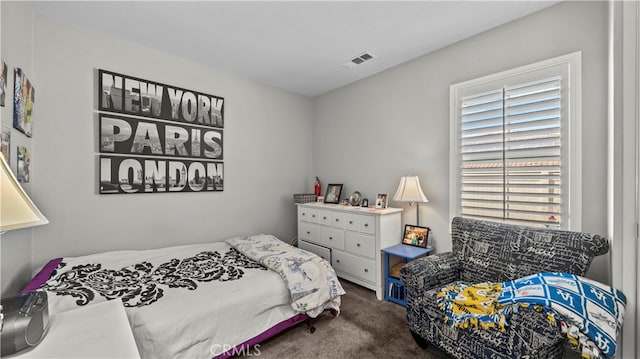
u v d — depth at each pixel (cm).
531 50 215
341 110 379
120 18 222
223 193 326
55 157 222
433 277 188
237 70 326
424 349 188
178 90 288
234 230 337
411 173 296
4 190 75
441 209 271
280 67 317
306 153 417
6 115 159
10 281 172
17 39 180
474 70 247
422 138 288
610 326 120
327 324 219
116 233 253
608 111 178
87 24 230
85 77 236
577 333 119
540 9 209
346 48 271
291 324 199
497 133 231
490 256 192
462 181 254
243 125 345
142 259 230
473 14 215
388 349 188
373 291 286
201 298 166
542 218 208
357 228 290
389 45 264
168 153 282
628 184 144
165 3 202
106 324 100
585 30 191
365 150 347
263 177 366
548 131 207
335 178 389
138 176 263
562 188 200
